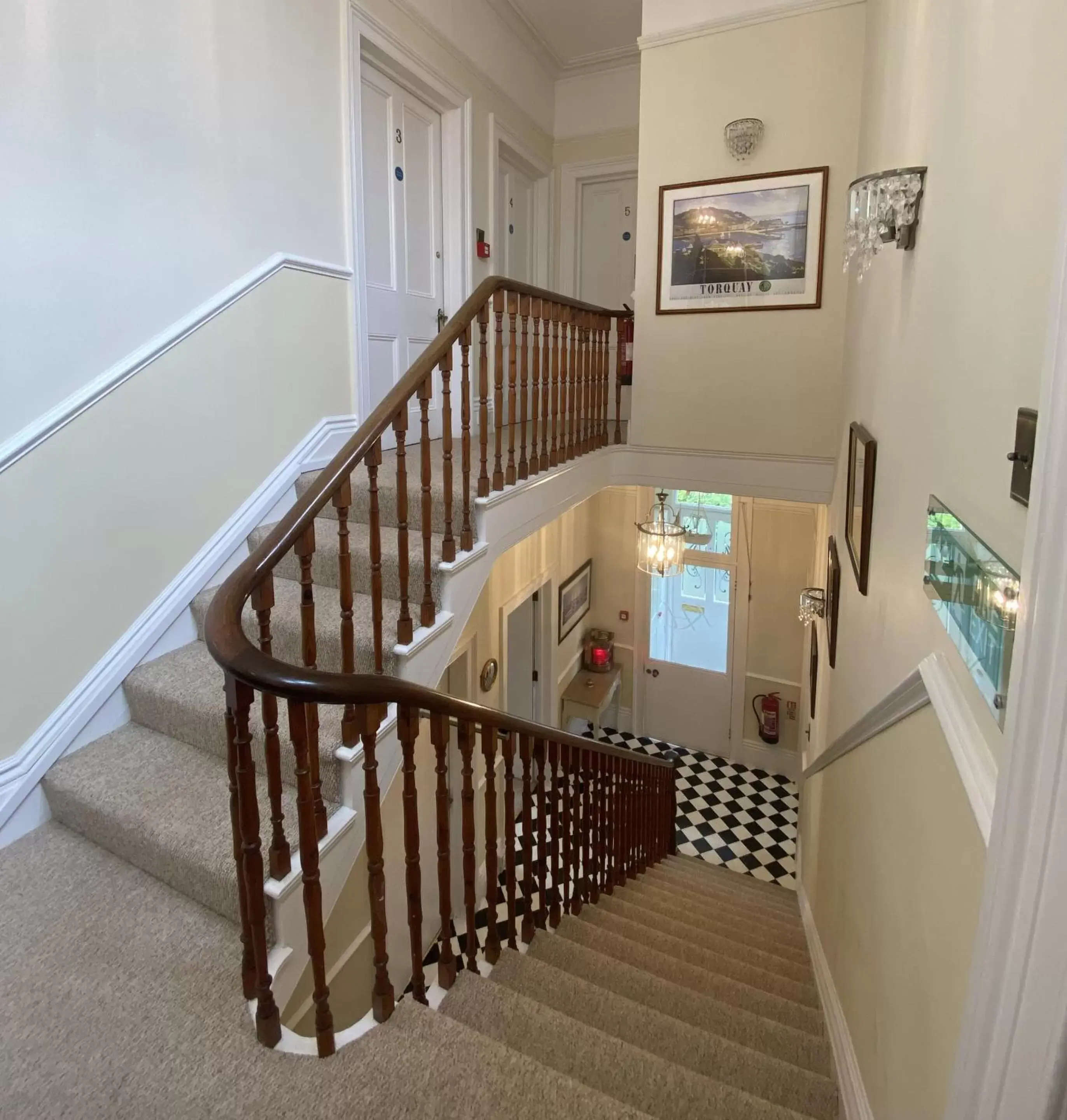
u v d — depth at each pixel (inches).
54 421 78.5
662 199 144.9
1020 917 26.2
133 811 72.4
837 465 133.6
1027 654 26.2
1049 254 32.8
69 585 81.5
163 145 91.4
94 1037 53.9
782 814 220.7
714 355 145.8
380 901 55.6
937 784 47.4
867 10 122.0
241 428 105.1
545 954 86.0
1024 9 38.0
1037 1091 25.2
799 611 204.5
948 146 53.9
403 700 54.9
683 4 138.2
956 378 48.3
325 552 98.5
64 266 80.1
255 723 76.8
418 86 146.6
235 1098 49.6
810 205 134.0
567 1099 50.5
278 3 108.5
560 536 229.8
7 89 73.7
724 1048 71.6
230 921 65.9
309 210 117.6
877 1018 62.0
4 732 75.4
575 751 97.8
